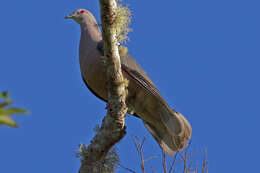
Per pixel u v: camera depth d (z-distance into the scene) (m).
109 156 10.10
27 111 4.18
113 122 9.58
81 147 10.12
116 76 9.09
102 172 9.94
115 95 9.34
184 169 8.48
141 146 8.71
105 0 7.96
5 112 4.10
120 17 8.30
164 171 8.48
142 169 8.49
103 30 8.45
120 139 9.80
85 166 9.92
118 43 8.91
